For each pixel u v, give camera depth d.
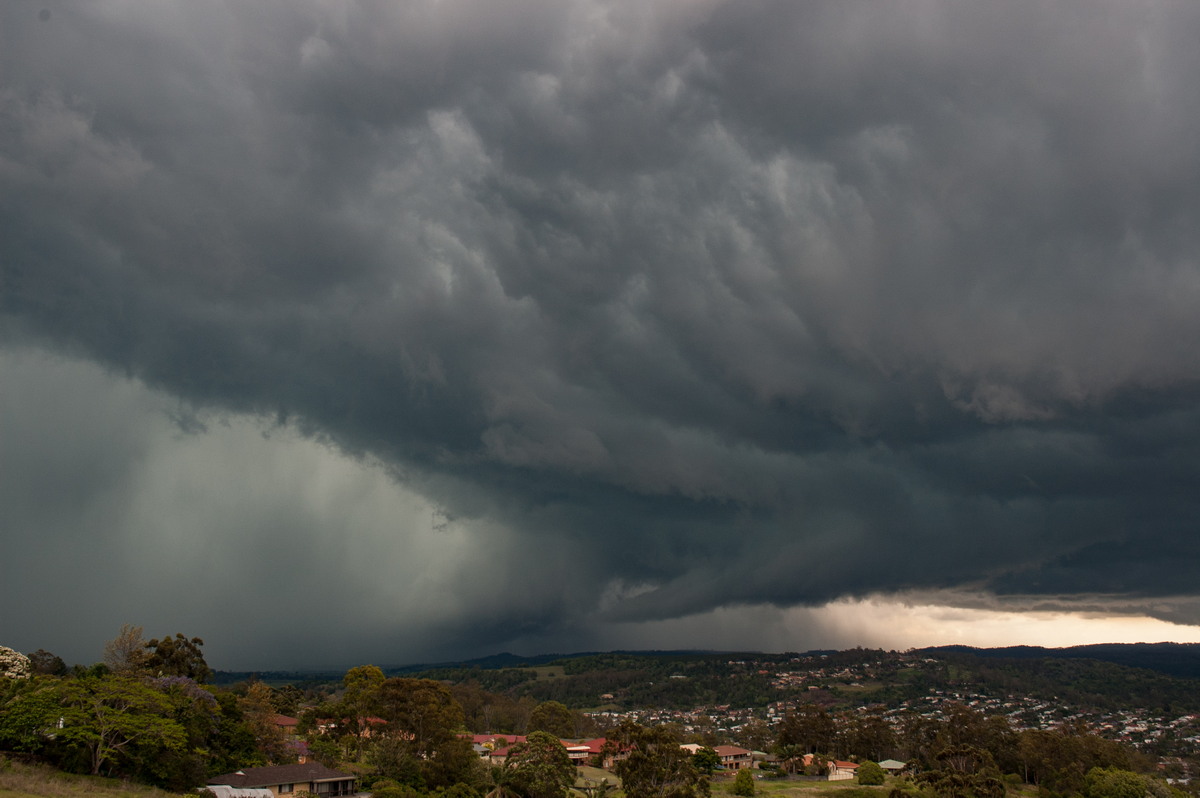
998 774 130.50
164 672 114.12
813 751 175.38
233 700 100.69
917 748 171.62
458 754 102.62
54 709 71.38
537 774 98.06
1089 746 150.00
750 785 116.31
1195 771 190.62
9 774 64.25
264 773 87.38
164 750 75.88
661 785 91.81
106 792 65.62
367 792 92.12
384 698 108.75
